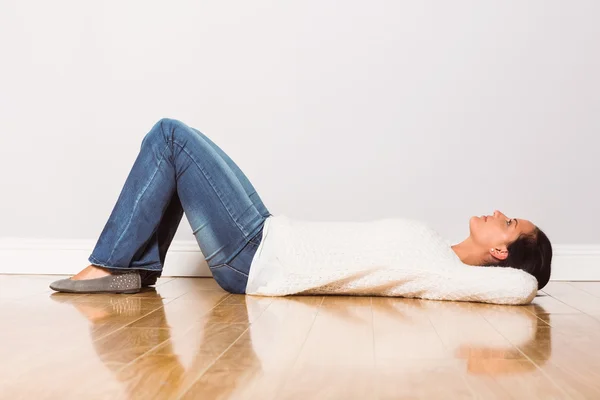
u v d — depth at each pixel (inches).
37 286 107.3
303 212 124.2
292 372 51.3
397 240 93.4
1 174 129.1
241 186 96.9
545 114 121.7
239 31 124.5
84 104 127.5
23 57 128.3
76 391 45.9
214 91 125.3
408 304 89.0
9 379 49.1
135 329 69.4
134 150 127.0
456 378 50.1
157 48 126.0
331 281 92.7
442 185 122.5
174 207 103.6
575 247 122.2
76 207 128.2
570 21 121.0
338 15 123.0
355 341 63.6
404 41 122.3
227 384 47.6
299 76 123.6
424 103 122.3
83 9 127.1
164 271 126.5
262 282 95.5
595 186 121.9
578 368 53.8
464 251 98.6
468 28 122.0
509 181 122.0
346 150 123.3
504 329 71.6
